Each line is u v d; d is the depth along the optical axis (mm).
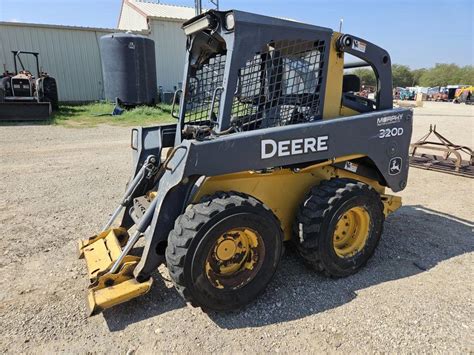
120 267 2797
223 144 2590
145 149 3520
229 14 2662
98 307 2506
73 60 18391
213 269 2646
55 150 8336
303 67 3035
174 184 2584
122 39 14930
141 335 2533
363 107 3576
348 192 3021
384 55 3449
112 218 3475
